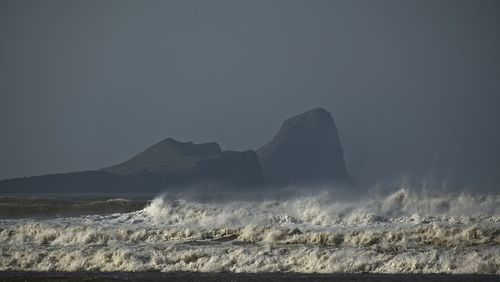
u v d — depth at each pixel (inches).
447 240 3784.5
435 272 3048.7
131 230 4330.7
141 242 4089.6
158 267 3287.4
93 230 4328.3
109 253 3558.1
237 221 4822.8
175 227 4493.1
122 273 3149.6
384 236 3892.7
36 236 4274.1
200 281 2906.0
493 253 3358.8
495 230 3912.4
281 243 3917.3
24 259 3526.1
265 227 4259.4
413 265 3139.8
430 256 3316.9
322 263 3250.5
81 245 3991.1
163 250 3698.3
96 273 3161.9
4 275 3127.5
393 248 3582.7
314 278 2928.2
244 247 3769.7
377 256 3358.8
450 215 4785.9
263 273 3093.0
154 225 4731.8
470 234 3882.9
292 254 3479.3
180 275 3070.9
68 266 3358.8
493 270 3051.2
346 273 3065.9
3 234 4411.9
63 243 4099.4
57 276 3080.7
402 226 4308.6
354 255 3383.4
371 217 4739.2
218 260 3371.1
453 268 3132.4
